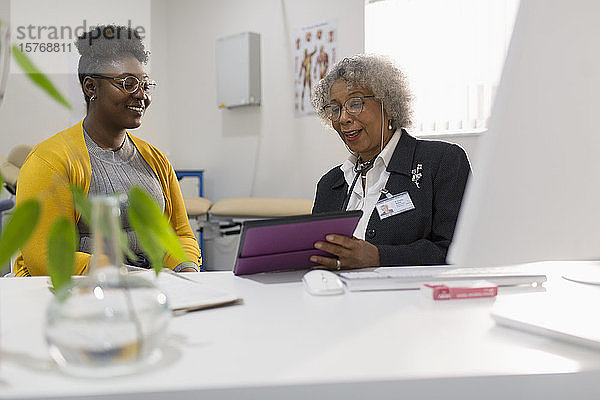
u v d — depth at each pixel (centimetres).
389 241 194
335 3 477
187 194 605
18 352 72
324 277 117
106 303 63
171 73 625
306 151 510
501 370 65
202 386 60
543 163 68
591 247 68
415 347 75
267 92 538
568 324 81
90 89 211
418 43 397
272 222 128
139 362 66
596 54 64
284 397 61
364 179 215
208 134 596
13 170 393
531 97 67
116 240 67
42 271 163
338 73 221
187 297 104
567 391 65
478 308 98
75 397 58
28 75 55
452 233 190
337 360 69
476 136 369
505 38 359
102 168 208
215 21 579
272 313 96
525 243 70
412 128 225
